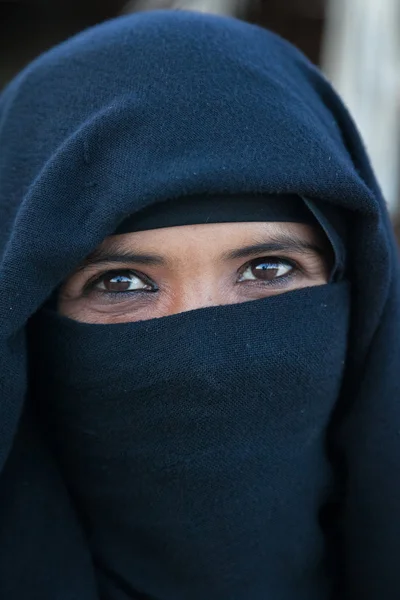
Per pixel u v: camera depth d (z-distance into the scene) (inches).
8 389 45.6
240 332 49.7
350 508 56.7
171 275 50.5
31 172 52.1
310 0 163.5
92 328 50.6
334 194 48.8
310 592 56.4
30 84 56.1
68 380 52.2
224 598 53.1
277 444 51.7
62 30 197.5
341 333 54.2
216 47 51.9
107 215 45.4
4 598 48.6
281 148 47.9
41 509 51.5
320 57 159.0
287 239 51.3
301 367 50.8
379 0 137.6
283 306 51.0
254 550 52.2
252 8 159.8
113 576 54.9
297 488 53.3
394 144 142.9
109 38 53.8
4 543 49.7
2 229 52.7
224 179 46.0
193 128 47.5
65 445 55.0
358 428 56.2
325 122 55.7
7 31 196.1
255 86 50.4
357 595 57.4
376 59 139.9
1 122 57.9
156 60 50.5
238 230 49.3
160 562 53.8
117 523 54.6
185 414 49.9
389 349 55.4
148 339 49.4
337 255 52.4
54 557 50.6
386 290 53.8
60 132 51.1
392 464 54.7
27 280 45.4
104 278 53.0
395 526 54.9
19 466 52.1
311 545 55.1
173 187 45.4
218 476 50.8
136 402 50.7
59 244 45.6
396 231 144.1
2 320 44.7
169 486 51.8
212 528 51.7
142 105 48.0
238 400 49.9
